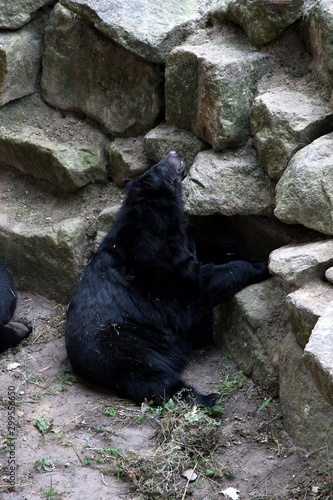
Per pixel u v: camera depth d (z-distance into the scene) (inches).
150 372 292.4
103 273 324.5
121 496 234.1
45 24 394.9
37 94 405.1
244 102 317.4
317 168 266.2
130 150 370.3
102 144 386.3
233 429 268.5
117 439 265.4
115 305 314.3
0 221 387.5
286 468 240.2
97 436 269.4
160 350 316.5
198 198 314.7
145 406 285.6
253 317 292.8
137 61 357.7
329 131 291.1
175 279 320.5
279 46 320.8
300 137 287.0
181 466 246.2
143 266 319.9
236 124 317.1
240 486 236.1
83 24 369.7
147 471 241.8
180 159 333.7
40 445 265.0
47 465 252.1
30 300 386.0
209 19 353.4
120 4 352.2
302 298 244.4
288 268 258.7
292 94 307.1
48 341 349.1
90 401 297.3
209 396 286.0
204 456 253.8
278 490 230.4
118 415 283.4
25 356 335.6
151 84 357.7
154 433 268.1
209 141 330.3
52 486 239.8
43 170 387.2
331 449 229.9
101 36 364.5
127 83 367.2
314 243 273.6
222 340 327.6
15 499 233.8
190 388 289.6
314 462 236.7
